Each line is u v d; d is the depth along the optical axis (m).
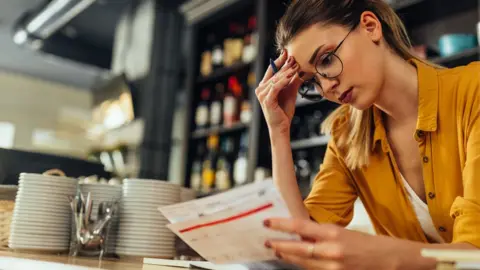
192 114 3.94
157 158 4.55
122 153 4.97
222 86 3.96
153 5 4.83
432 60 2.50
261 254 0.89
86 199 1.36
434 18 2.78
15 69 6.78
